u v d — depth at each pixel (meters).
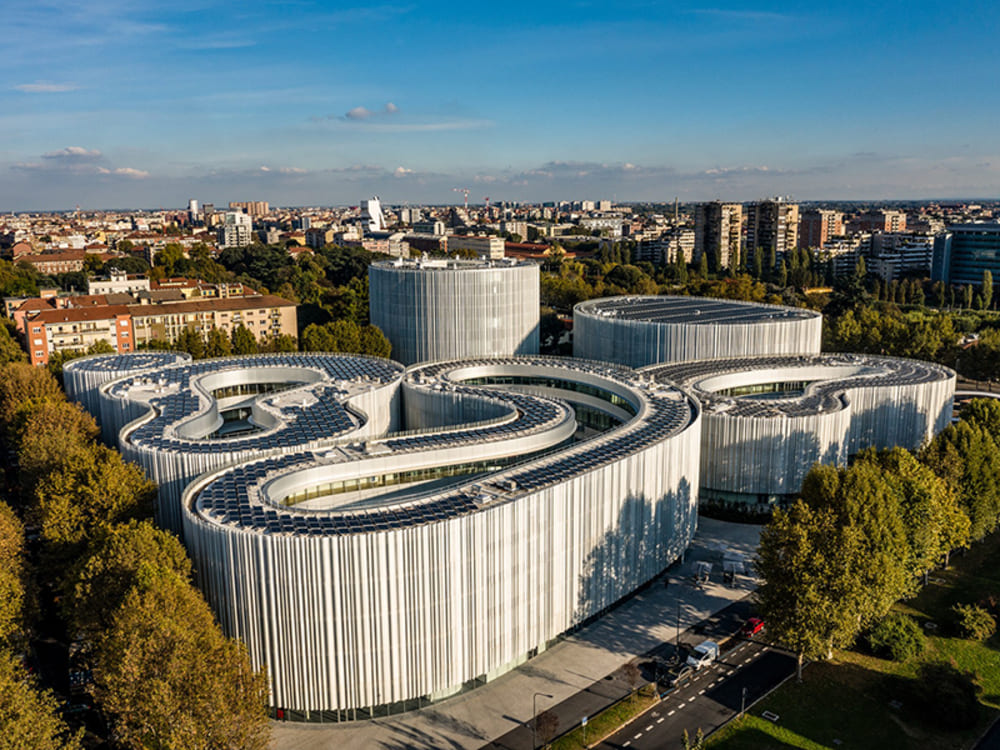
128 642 70.31
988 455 123.19
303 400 141.25
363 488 106.88
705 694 90.19
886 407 153.25
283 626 81.19
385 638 82.12
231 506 88.94
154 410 134.50
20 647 90.31
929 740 82.94
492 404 135.50
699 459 127.12
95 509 98.62
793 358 182.75
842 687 91.56
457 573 84.25
